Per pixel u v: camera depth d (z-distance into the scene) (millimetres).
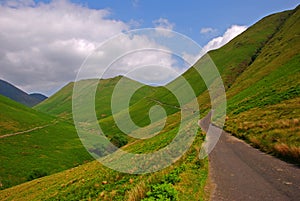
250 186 13539
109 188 22688
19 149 116438
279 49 150250
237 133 34531
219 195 12523
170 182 13344
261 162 18953
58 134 156750
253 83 106500
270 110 39562
